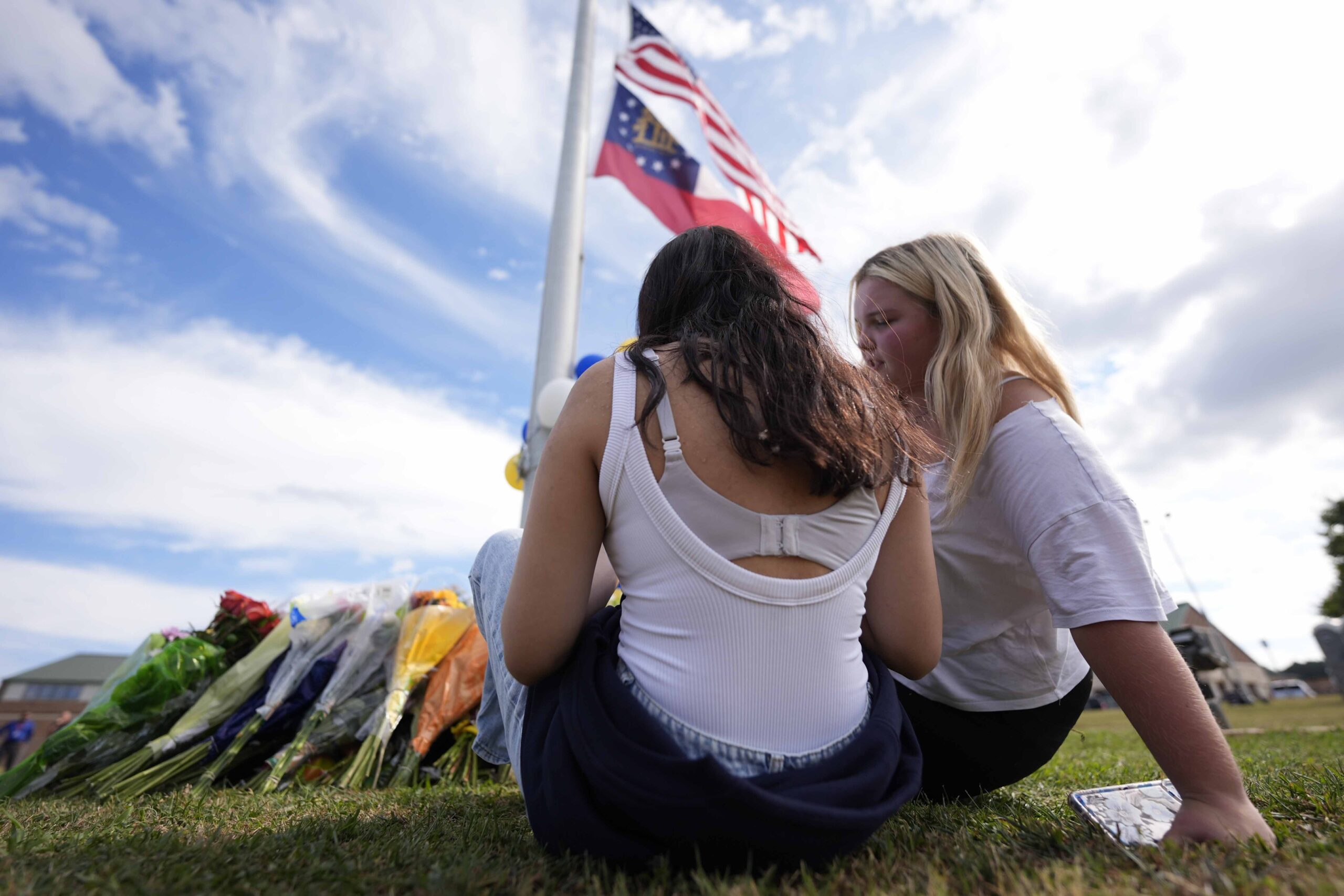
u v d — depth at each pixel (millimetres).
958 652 1612
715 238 1248
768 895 856
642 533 990
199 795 2047
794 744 961
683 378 1040
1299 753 3025
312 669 2746
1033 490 1378
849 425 1030
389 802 1949
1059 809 1513
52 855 1110
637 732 912
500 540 1551
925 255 1700
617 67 6906
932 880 884
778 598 960
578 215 5551
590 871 977
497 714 1570
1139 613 1196
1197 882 832
